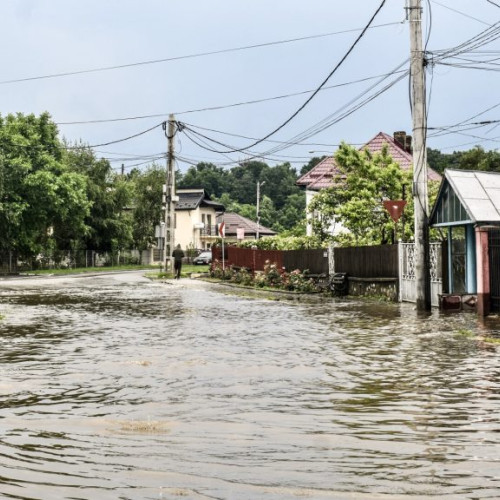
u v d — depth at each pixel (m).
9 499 4.53
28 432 6.25
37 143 54.44
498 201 17.98
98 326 15.22
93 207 65.25
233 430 6.25
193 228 86.12
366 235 28.05
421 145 18.84
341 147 29.27
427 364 9.83
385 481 4.82
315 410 7.03
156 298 24.69
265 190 144.75
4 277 45.69
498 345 11.77
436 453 5.50
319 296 25.75
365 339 12.71
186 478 4.93
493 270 17.31
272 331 14.12
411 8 18.70
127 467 5.19
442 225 19.45
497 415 6.78
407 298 21.84
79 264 65.19
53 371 9.45
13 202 51.31
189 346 11.87
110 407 7.23
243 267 39.22
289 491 4.64
